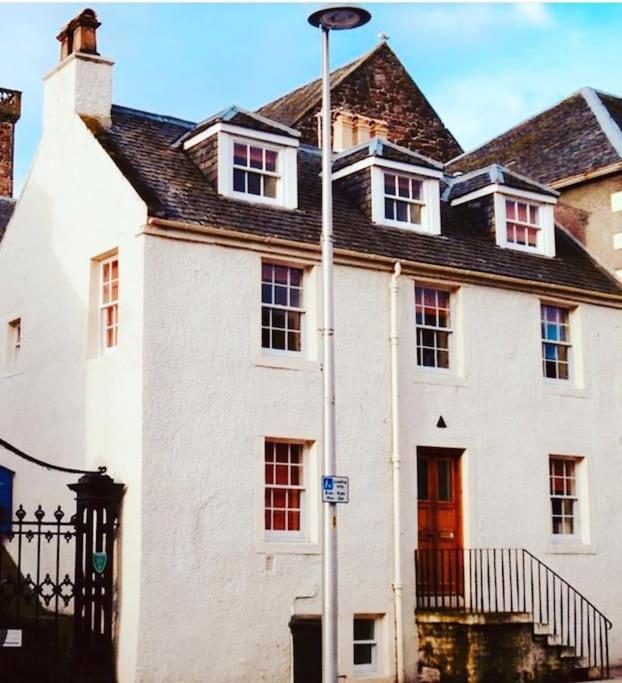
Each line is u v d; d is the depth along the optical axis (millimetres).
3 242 18906
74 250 16656
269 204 16719
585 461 19016
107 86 17516
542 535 18109
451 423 17359
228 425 15094
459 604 16953
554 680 16078
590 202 21094
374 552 16141
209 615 14469
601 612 18078
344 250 16531
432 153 29078
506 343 18312
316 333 16234
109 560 14281
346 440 16156
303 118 26078
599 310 19766
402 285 17234
